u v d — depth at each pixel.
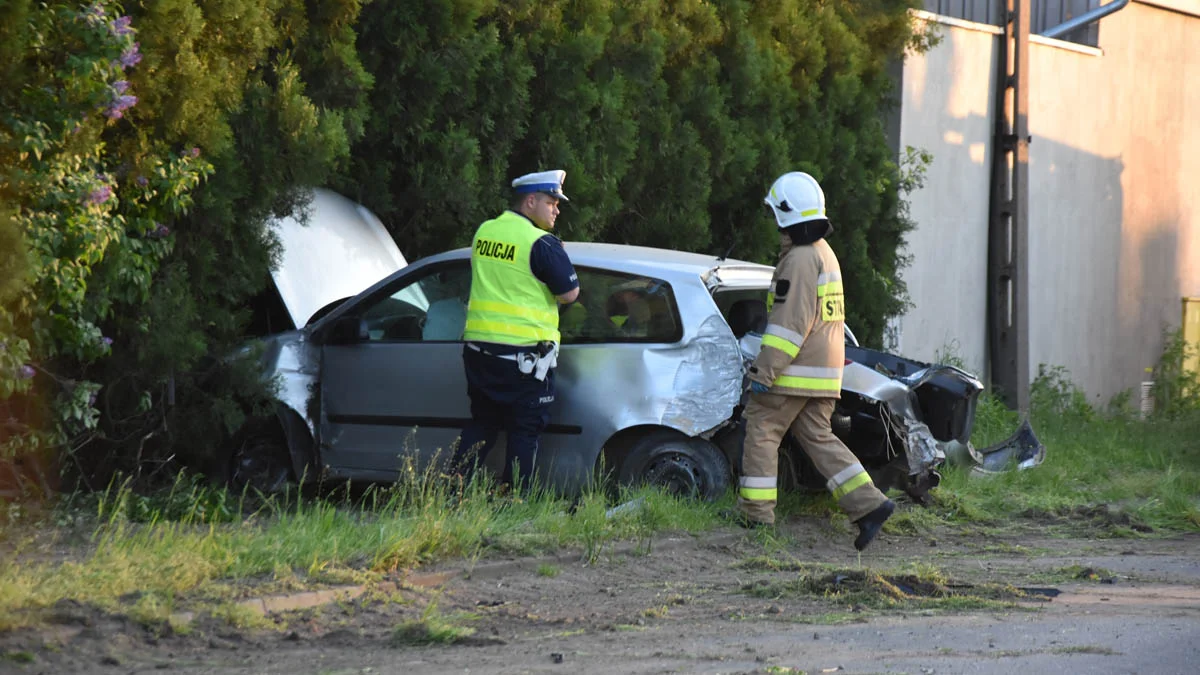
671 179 28.09
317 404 20.72
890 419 18.95
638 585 15.30
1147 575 16.52
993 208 38.69
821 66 30.95
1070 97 41.72
